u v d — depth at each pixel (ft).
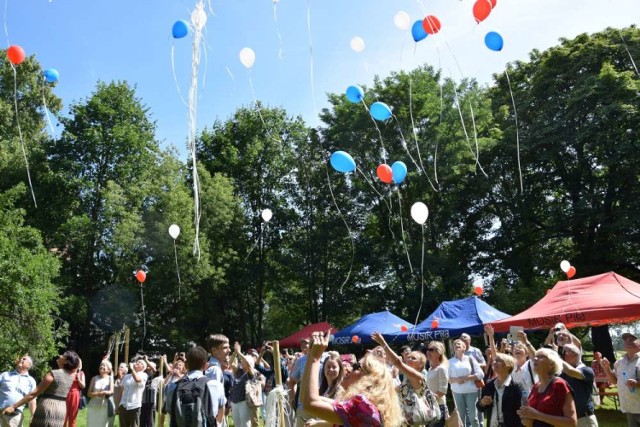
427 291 76.38
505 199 80.23
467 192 79.30
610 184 71.97
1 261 53.47
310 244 88.79
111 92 88.99
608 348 67.51
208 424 13.89
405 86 77.82
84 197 86.84
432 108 75.92
